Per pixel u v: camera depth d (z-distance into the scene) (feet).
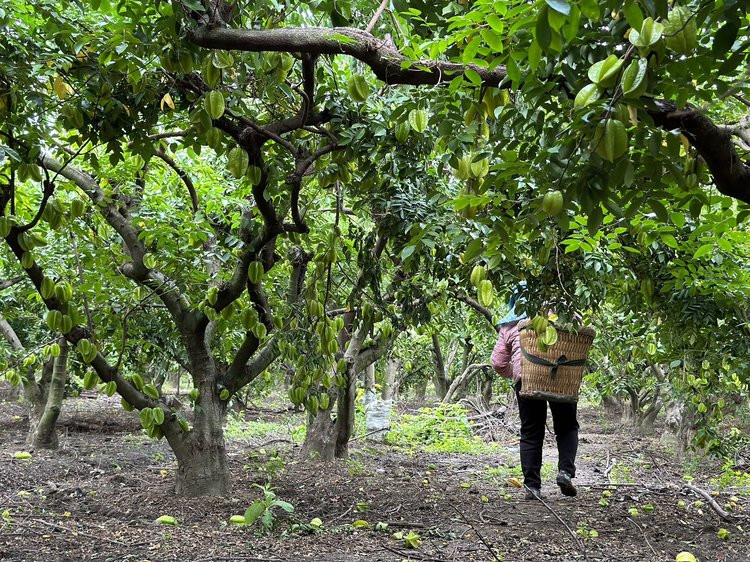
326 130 12.98
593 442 42.16
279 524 14.74
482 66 7.64
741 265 16.05
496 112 8.98
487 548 13.58
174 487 18.22
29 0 11.19
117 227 17.19
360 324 24.34
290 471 22.84
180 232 16.72
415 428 38.93
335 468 23.88
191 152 15.61
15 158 10.52
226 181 21.57
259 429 39.58
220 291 16.25
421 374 56.65
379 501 18.19
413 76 7.89
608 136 5.89
